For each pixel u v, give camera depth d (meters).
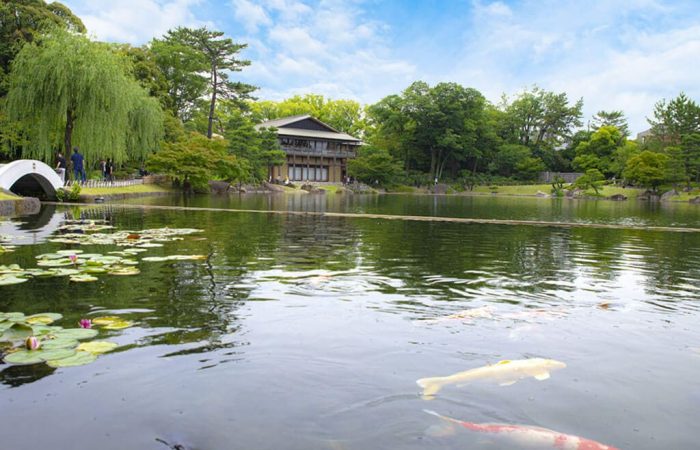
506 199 41.28
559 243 9.63
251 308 4.42
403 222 13.81
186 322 3.97
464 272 6.36
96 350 3.30
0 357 3.15
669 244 9.70
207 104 48.53
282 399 2.66
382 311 4.41
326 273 6.08
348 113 77.19
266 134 49.97
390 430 2.36
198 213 15.57
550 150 71.00
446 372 3.06
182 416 2.47
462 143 62.59
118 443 2.22
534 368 3.13
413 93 62.91
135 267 6.22
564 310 4.56
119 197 23.66
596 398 2.76
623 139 66.88
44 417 2.44
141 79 37.34
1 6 27.42
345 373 3.02
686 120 50.62
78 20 32.47
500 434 2.34
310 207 21.58
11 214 13.78
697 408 2.66
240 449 2.19
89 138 21.20
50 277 5.51
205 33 44.22
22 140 25.28
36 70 20.25
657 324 4.16
